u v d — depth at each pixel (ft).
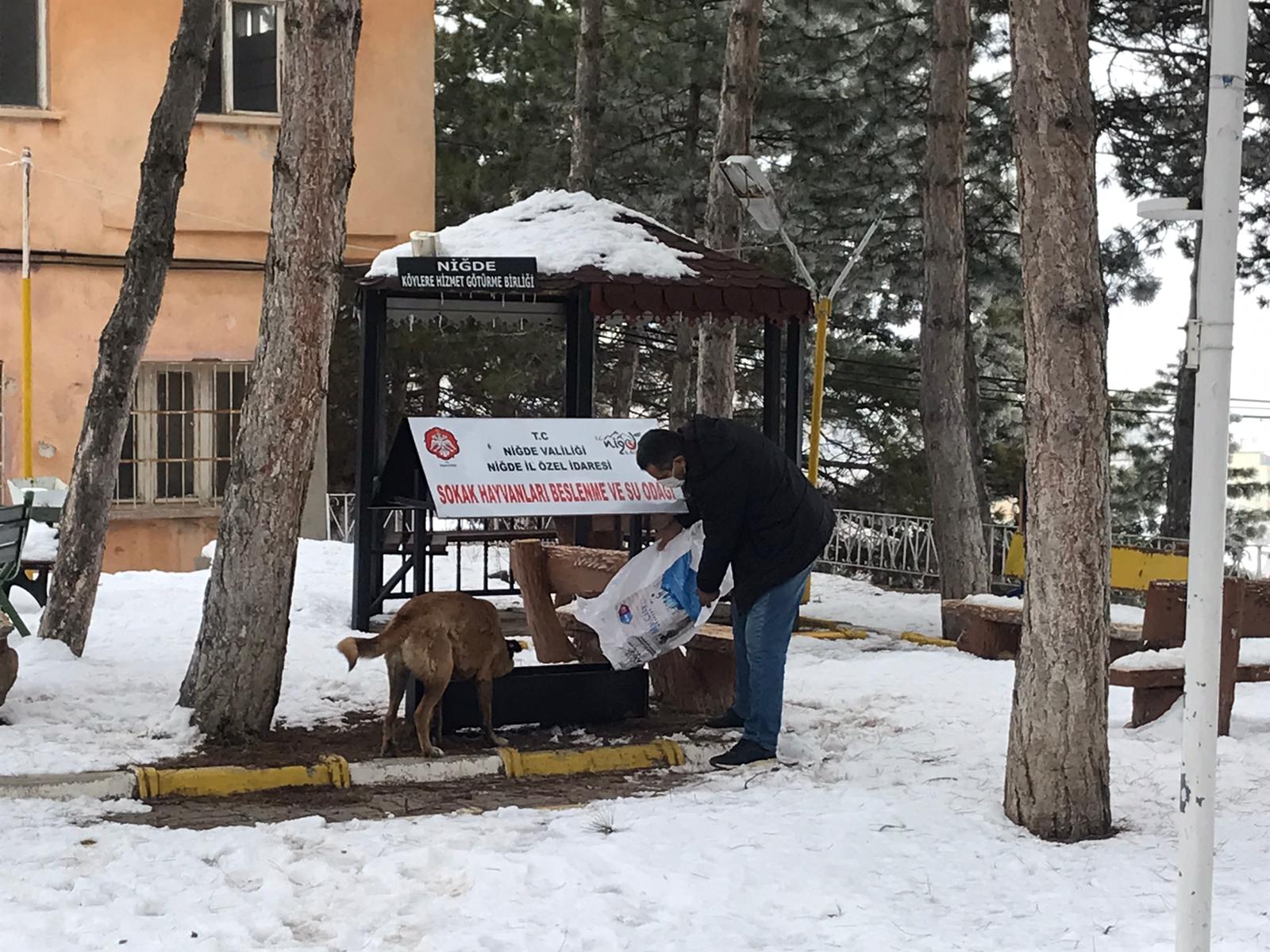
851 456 87.40
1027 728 19.13
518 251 35.86
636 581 23.67
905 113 72.38
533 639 26.78
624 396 79.41
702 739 24.44
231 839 17.94
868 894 16.37
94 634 32.71
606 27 75.51
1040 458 18.99
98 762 21.67
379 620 36.60
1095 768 18.93
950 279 39.68
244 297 53.93
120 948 14.26
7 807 19.36
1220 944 14.42
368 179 55.52
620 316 38.40
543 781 22.13
